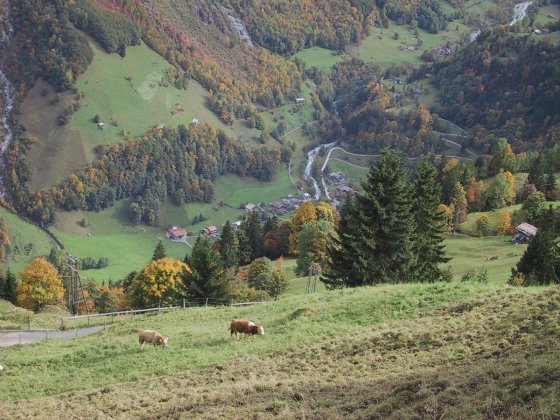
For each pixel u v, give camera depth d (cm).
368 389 2673
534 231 11881
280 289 9844
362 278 6341
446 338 3225
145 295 9725
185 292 7488
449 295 4138
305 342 3822
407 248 6322
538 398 2030
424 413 2178
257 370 3450
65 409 3375
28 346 5456
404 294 4381
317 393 2803
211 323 5309
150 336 4478
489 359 2725
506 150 17800
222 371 3575
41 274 10356
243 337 4322
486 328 3209
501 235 13262
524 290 3841
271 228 15612
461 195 14712
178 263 9931
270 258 14750
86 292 12656
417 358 3047
